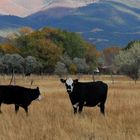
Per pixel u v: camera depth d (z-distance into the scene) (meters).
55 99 29.12
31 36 122.62
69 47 136.75
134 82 63.59
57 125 16.52
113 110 22.31
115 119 18.56
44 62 105.44
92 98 21.98
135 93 35.38
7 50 118.00
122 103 25.36
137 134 15.10
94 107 24.66
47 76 86.44
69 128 16.30
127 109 22.31
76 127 16.47
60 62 98.25
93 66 115.19
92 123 17.14
